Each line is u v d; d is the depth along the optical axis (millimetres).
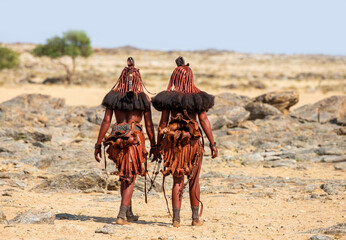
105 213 31344
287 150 63156
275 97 94750
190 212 32656
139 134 26594
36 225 25188
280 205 35312
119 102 26562
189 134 25922
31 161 56062
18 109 99438
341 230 24969
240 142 71312
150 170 50938
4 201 34844
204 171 54094
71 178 41500
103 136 27219
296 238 23906
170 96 26391
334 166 54156
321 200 37062
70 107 115750
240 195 39750
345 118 80562
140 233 24531
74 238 22641
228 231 25953
